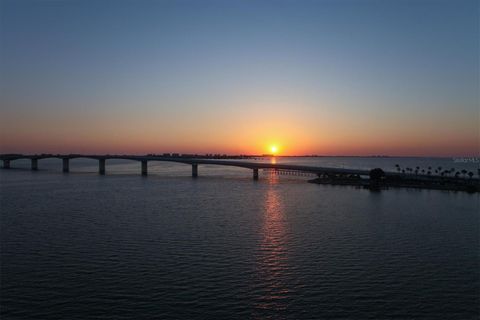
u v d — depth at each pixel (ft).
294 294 159.22
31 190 511.81
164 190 523.70
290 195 472.03
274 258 204.54
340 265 193.47
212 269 187.32
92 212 339.98
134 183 632.79
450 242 236.84
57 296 156.56
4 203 391.86
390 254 212.02
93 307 147.43
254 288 164.76
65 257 205.26
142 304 149.79
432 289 164.55
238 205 386.32
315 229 272.72
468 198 438.81
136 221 299.79
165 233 258.98
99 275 178.91
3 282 170.40
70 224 287.28
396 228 275.80
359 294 159.33
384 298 155.84
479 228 275.59
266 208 366.63
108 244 230.48
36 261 198.59
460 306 149.59
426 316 142.10
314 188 559.38
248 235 254.27
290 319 139.74
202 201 414.62
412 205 385.50
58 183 619.26
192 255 209.36
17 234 254.88
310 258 204.85
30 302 151.33
